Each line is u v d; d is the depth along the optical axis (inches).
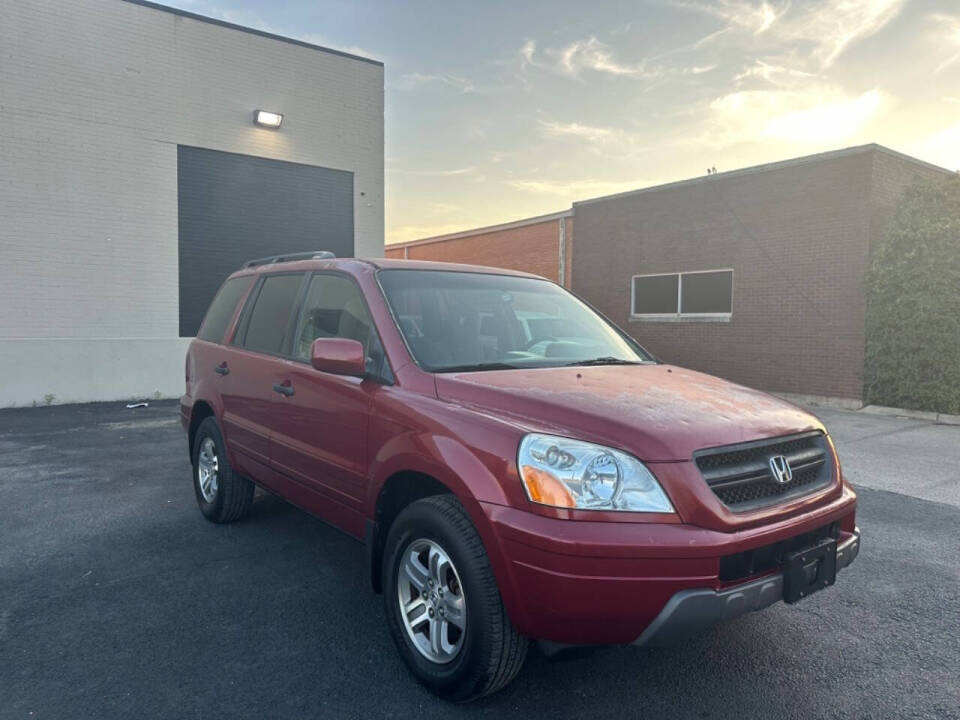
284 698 111.4
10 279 462.3
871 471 282.5
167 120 522.3
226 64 549.0
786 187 522.6
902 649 129.6
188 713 106.5
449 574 111.7
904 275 442.9
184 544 185.2
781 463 109.5
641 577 92.5
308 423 150.6
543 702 111.3
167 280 524.4
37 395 456.1
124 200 504.4
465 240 916.0
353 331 147.1
